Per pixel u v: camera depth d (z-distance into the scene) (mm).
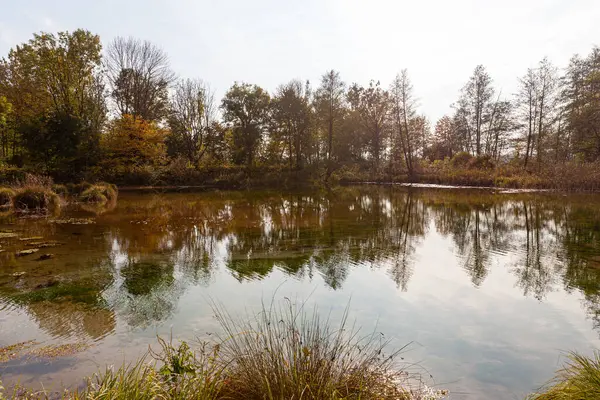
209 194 26609
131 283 6469
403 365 3738
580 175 24578
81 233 11203
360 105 50281
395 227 12273
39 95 28875
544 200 19438
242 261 7969
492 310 5254
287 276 6875
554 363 3838
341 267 7484
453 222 13180
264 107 39594
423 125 49344
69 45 28906
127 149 30922
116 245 9570
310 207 18219
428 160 43562
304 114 37750
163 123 37094
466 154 36469
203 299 5672
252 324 4621
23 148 26859
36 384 3395
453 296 5820
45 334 4480
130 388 2572
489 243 9703
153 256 8422
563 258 8070
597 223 12227
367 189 30500
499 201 19484
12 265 7602
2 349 4086
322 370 2902
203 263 7812
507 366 3764
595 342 4309
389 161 43125
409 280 6605
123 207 18203
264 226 12602
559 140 32500
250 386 2809
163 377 2854
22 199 16250
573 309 5305
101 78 32125
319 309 5234
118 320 4891
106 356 3926
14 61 29500
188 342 4191
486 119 38281
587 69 30141
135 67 33438
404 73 37969
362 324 4730
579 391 2705
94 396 2549
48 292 6000
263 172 36406
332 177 37281
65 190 21203
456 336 4438
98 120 30359
